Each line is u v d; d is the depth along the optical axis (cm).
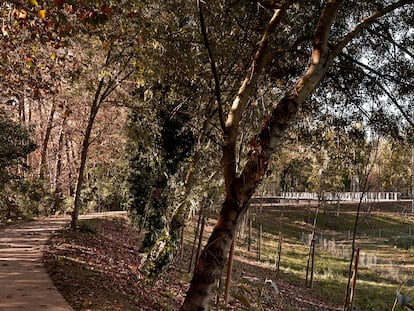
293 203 4459
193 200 1210
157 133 1375
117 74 1410
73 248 1309
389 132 698
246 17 737
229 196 495
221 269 483
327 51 524
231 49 758
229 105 948
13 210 2355
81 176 1709
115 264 1258
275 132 489
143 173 1817
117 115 2130
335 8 511
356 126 743
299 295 1764
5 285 827
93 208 3192
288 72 714
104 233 1916
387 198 5531
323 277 2236
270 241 3250
